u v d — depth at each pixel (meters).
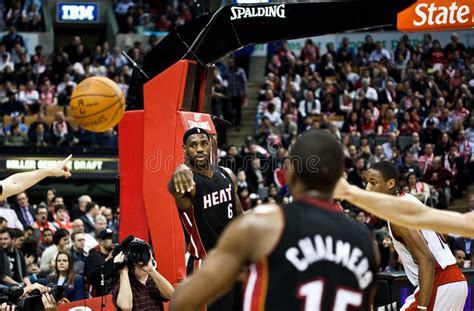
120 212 10.09
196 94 10.74
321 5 9.62
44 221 15.88
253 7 9.80
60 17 32.41
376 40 30.20
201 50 10.01
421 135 23.95
